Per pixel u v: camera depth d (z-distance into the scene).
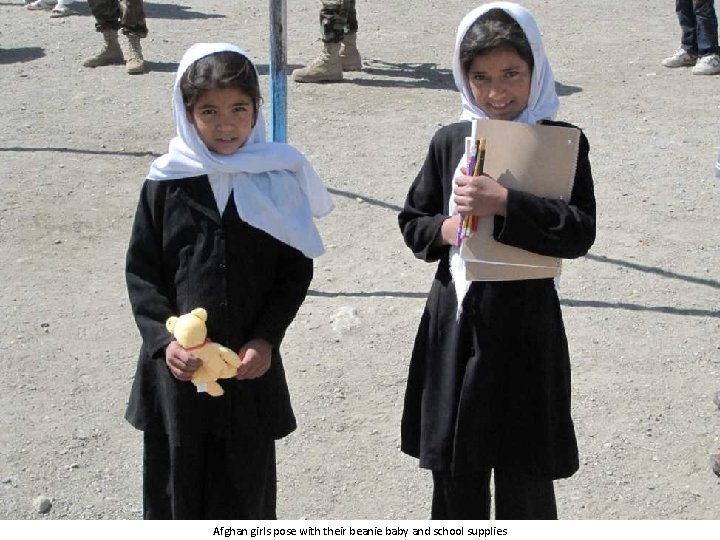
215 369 2.75
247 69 2.77
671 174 7.19
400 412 4.38
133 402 3.02
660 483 3.92
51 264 5.79
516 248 2.81
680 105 8.84
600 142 7.87
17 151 7.58
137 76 9.68
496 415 2.92
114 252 5.95
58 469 4.01
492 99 2.83
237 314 2.85
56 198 6.70
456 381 2.92
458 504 3.06
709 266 5.77
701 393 4.51
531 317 2.87
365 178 7.07
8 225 6.28
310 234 2.89
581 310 5.26
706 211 6.55
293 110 8.62
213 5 13.05
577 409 4.39
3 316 5.19
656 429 4.25
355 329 5.05
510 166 2.79
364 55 10.55
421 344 3.03
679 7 9.98
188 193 2.83
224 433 2.91
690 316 5.20
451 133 2.96
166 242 2.87
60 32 11.60
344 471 4.01
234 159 2.81
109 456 4.10
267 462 3.01
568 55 10.63
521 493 3.03
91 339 4.98
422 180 3.04
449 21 12.28
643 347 4.90
